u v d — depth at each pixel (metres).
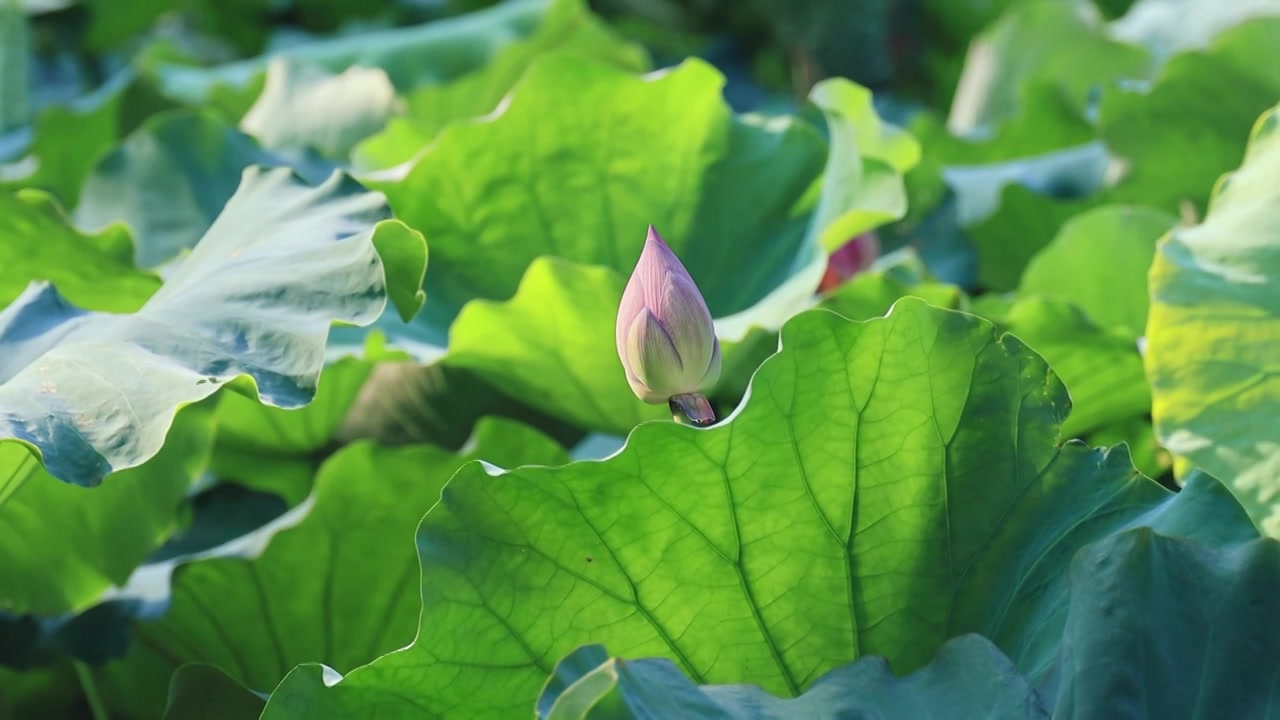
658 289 2.00
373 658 2.35
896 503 1.96
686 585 1.95
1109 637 1.86
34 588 2.24
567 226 2.54
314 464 2.61
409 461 2.29
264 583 2.29
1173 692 1.84
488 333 2.32
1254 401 2.11
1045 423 1.96
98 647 2.27
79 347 2.04
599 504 1.92
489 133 2.49
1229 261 2.16
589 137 2.51
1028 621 1.95
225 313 2.06
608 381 2.36
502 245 2.54
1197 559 1.89
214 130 2.70
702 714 1.80
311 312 2.05
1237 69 2.79
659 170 2.54
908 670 1.97
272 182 2.25
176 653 2.33
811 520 1.95
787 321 1.92
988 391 1.95
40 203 2.29
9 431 1.93
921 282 2.54
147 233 2.65
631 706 1.77
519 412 2.59
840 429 1.94
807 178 2.54
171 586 2.28
